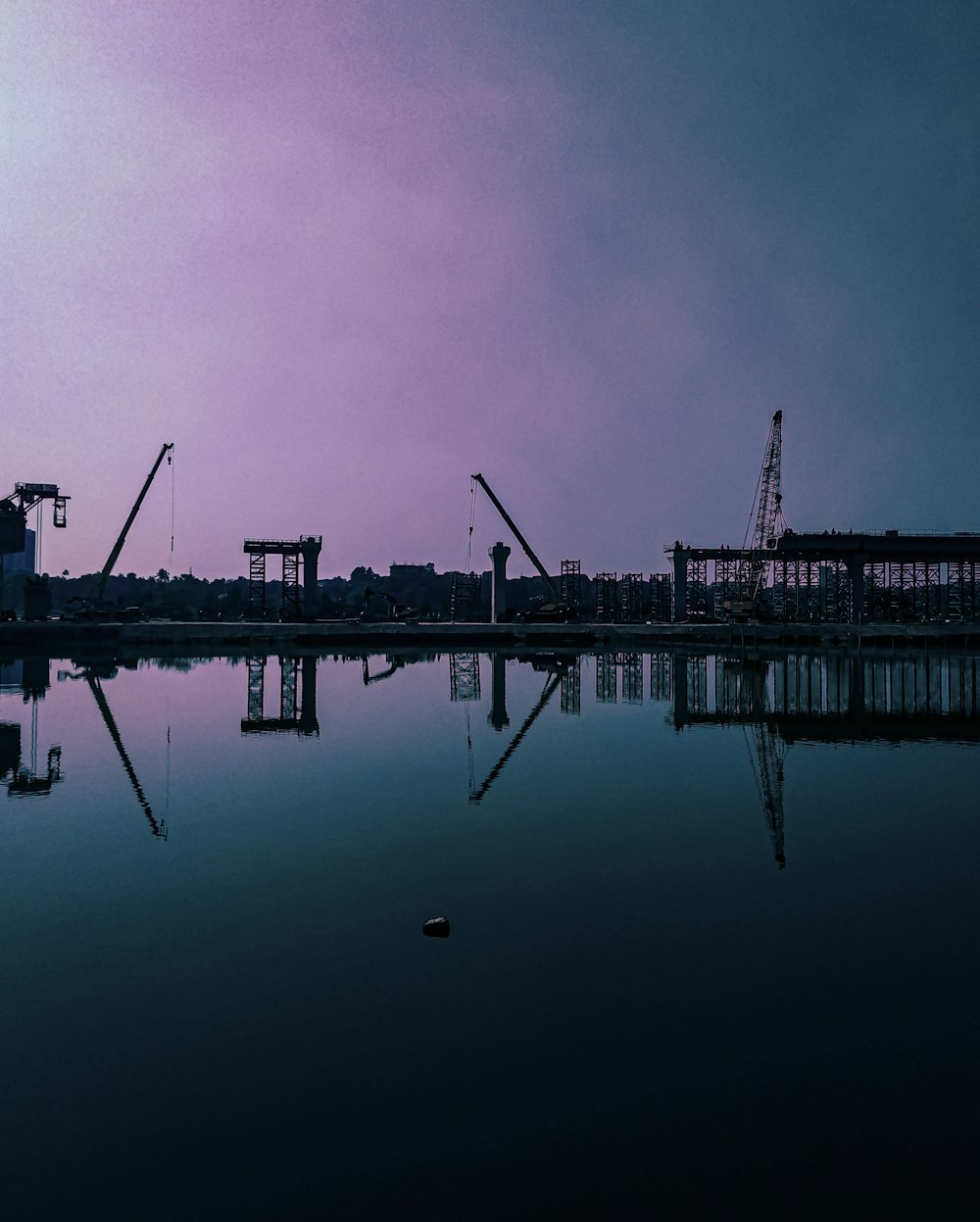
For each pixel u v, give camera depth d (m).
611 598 159.00
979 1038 9.51
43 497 104.06
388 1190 6.74
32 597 104.88
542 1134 7.63
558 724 43.06
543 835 19.58
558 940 12.70
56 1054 9.04
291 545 129.38
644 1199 6.60
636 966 11.59
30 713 44.59
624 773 28.77
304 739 36.75
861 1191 6.81
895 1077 8.62
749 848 18.45
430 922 12.93
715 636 120.38
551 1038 9.48
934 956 12.05
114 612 119.00
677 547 133.25
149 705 49.31
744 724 44.25
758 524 127.62
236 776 27.62
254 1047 9.25
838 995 10.70
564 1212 6.54
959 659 96.94
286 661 89.50
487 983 11.00
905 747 36.38
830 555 126.56
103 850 18.12
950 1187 6.81
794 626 115.12
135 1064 8.84
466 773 28.47
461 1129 7.66
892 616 134.88
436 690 61.16
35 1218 6.43
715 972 11.41
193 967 11.50
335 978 11.13
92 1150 7.34
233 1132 7.65
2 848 18.41
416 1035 9.51
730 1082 8.51
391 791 25.25
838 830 20.34
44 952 12.12
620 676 75.19
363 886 15.46
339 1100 8.15
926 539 121.38
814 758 33.12
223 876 16.11
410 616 138.00
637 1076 8.60
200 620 138.00
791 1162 7.22
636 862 17.22
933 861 17.38
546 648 114.94
